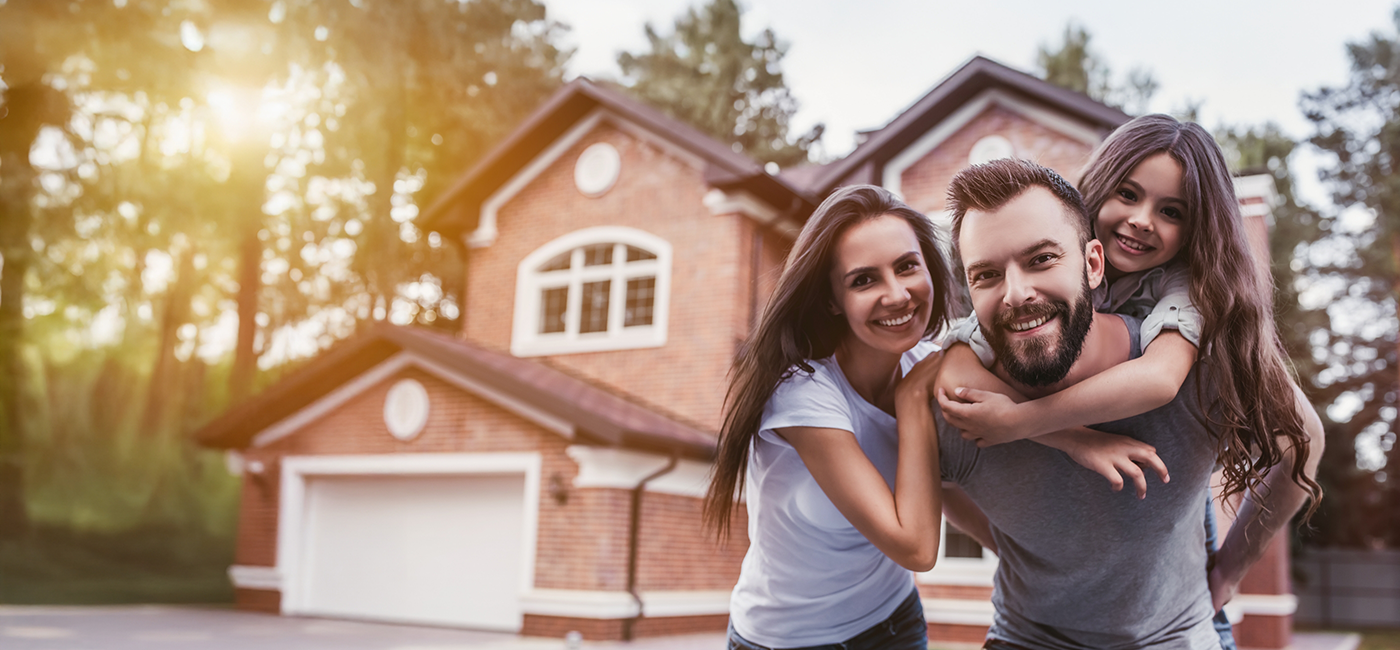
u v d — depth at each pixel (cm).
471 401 1391
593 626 1212
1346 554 2386
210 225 2361
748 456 258
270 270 2791
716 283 1512
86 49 1845
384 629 1323
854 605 270
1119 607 235
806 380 230
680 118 3612
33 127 1947
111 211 2053
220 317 3122
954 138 1458
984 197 187
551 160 1708
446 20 2570
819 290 229
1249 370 193
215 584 2244
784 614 271
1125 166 200
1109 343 194
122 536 2622
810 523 250
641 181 1614
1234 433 200
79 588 1969
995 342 190
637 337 1555
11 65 1831
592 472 1255
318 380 1497
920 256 222
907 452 215
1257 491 241
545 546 1277
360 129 2392
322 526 1537
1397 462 3186
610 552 1241
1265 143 3170
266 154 2348
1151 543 219
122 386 3188
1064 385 192
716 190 1534
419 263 2689
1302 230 3231
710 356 1494
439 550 1426
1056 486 211
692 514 1367
